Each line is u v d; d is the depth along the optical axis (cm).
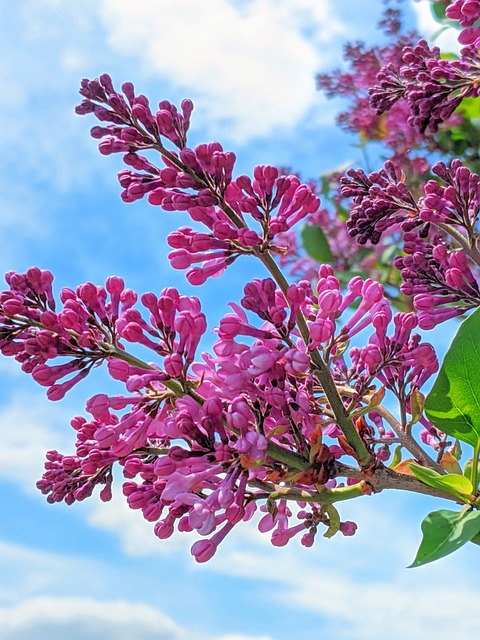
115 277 30
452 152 63
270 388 30
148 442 32
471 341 31
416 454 33
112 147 31
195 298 30
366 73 68
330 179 70
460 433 32
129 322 30
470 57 37
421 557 29
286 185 30
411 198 37
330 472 31
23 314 29
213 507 29
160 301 29
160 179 31
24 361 29
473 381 31
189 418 29
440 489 31
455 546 29
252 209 30
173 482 29
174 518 31
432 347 32
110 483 33
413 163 61
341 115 68
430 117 38
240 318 31
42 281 30
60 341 29
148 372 29
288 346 31
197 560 29
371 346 31
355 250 70
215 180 30
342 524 33
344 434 31
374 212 37
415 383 33
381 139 68
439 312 35
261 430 30
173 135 31
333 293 31
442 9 61
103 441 29
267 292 30
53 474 33
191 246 30
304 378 31
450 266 35
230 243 30
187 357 29
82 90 32
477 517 30
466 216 36
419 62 38
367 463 31
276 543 33
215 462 29
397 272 65
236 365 30
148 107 32
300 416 31
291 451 31
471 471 31
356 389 32
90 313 30
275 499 31
